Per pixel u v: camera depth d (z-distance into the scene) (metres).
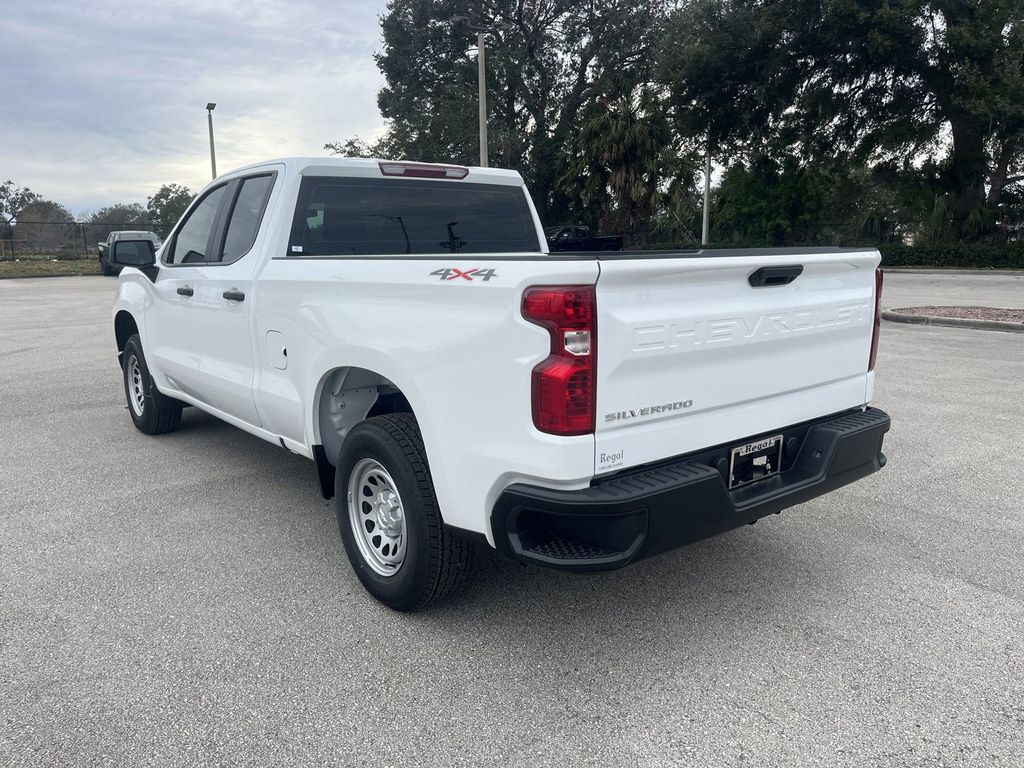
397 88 46.16
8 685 3.04
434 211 4.93
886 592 3.81
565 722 2.83
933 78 29.91
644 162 32.34
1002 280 25.58
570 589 3.86
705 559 4.20
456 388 3.05
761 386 3.37
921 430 6.66
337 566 4.12
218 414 5.32
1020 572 4.02
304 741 2.73
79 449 6.28
